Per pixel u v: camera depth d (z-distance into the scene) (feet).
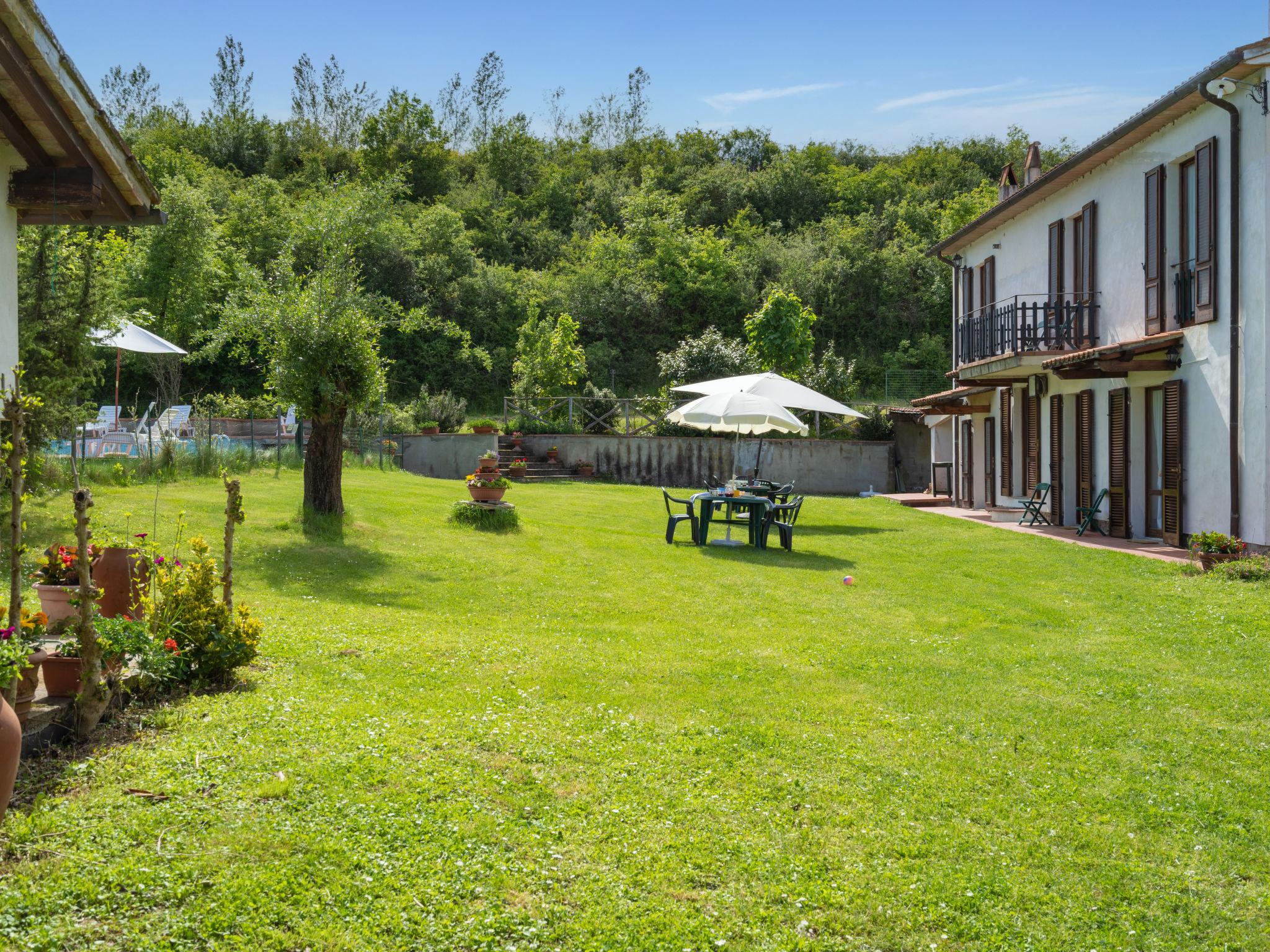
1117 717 19.69
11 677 13.12
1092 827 14.25
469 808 13.55
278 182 164.04
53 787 13.20
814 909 11.60
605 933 10.71
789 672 22.85
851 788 15.39
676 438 93.09
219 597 27.22
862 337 148.36
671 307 144.56
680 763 16.14
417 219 149.89
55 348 35.63
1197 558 38.45
